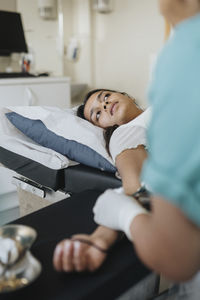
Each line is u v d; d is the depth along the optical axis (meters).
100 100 1.77
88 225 0.96
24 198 1.68
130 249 0.80
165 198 0.48
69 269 0.70
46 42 3.72
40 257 0.78
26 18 3.54
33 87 3.01
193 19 0.51
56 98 3.20
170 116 0.48
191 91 0.47
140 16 3.54
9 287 0.64
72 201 1.12
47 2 3.56
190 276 0.52
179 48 0.49
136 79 3.71
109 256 0.77
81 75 4.02
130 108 1.73
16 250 0.68
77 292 0.67
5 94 2.85
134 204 0.67
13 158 1.62
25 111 1.74
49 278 0.70
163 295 0.77
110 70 3.96
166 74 0.49
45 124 1.64
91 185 1.37
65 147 1.57
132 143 1.35
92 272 0.72
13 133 1.77
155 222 0.50
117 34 3.78
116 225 0.68
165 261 0.51
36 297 0.65
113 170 1.40
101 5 3.65
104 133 1.60
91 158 1.46
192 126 0.46
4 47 3.23
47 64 3.77
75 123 1.60
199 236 0.49
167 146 0.48
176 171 0.47
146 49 3.55
